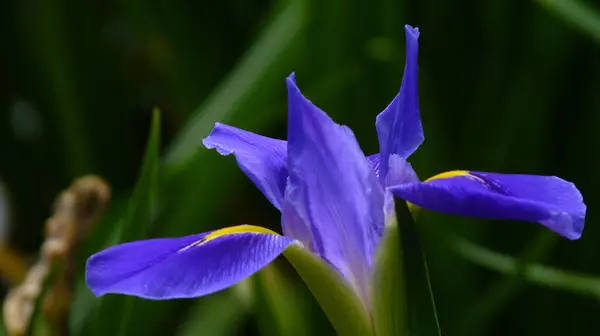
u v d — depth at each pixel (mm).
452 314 702
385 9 702
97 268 490
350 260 506
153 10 816
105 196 610
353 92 717
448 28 750
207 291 490
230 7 816
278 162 525
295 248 503
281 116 766
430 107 729
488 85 740
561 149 754
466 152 754
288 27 664
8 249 732
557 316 738
